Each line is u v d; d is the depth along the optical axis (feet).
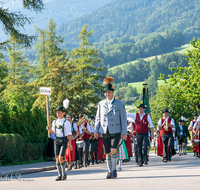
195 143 56.85
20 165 43.50
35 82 137.18
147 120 40.91
